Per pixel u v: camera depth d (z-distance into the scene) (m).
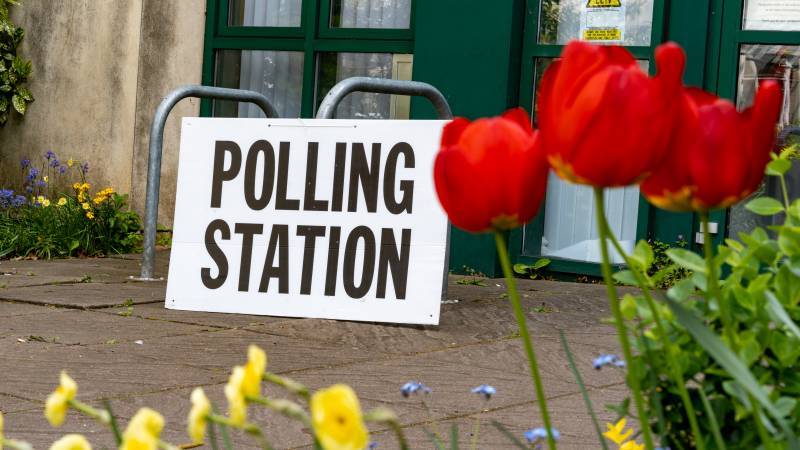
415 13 7.00
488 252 6.45
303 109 7.38
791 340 1.20
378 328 4.48
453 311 4.93
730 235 6.16
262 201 4.80
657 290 1.24
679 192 0.89
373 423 3.02
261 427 2.94
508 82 6.43
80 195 7.52
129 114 7.77
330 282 4.64
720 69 6.15
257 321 4.61
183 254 4.89
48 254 6.96
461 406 3.24
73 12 7.96
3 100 8.12
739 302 1.22
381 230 4.59
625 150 0.83
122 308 4.88
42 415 3.01
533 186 0.91
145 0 7.72
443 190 0.93
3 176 8.24
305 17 7.38
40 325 4.40
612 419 3.10
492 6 6.45
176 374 3.58
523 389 3.49
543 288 5.97
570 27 6.46
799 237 1.22
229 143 4.88
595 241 6.46
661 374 1.27
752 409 1.01
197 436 0.74
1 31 8.02
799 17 6.02
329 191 4.70
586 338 4.41
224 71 7.73
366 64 7.26
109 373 3.56
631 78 0.83
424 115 6.68
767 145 0.89
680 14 6.17
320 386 3.46
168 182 7.71
